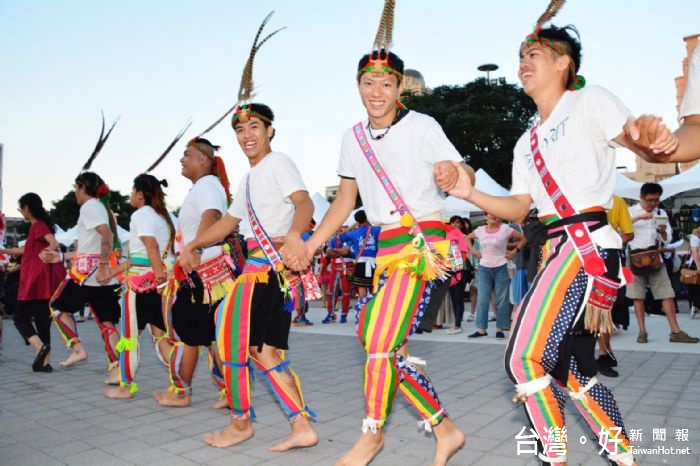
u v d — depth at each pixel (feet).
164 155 15.69
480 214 64.95
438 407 8.96
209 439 11.17
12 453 10.78
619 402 13.44
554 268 7.57
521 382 7.54
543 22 8.36
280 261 10.65
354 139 9.40
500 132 104.42
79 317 38.40
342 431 11.98
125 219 154.81
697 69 6.15
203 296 13.23
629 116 7.04
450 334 27.43
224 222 11.67
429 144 8.75
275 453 10.61
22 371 19.62
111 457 10.50
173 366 13.96
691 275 27.30
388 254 8.89
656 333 25.07
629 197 45.88
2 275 31.63
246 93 11.55
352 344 25.26
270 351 10.82
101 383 17.46
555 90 8.16
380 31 9.08
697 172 44.42
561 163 7.73
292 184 10.66
